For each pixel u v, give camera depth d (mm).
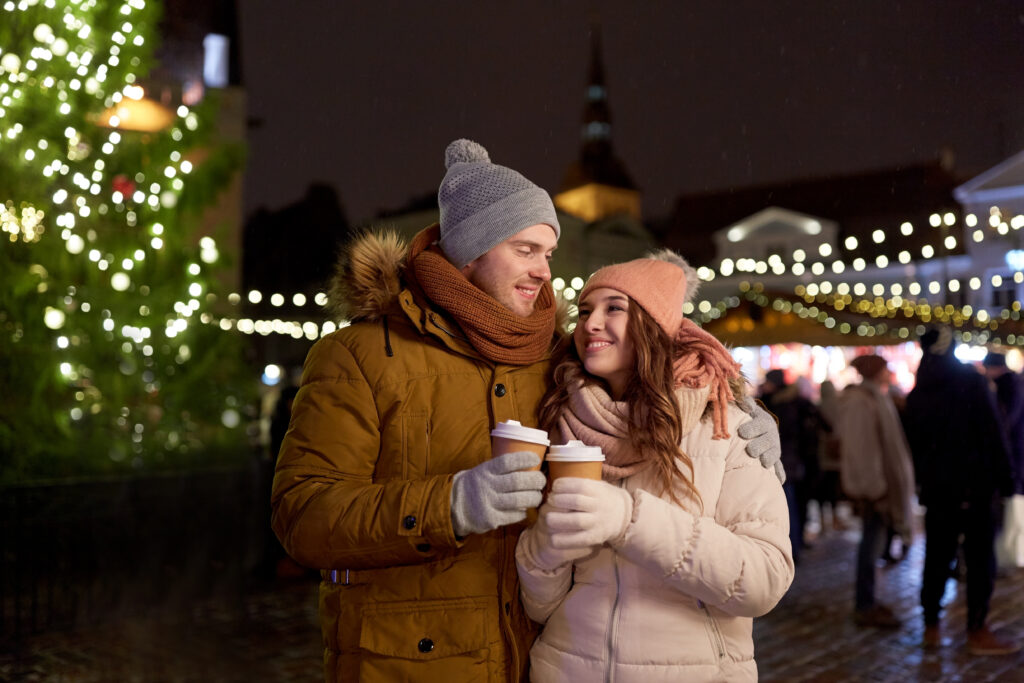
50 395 5828
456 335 1817
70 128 5809
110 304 6133
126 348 6328
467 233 1827
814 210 34750
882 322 11375
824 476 9117
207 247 6953
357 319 1897
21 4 5551
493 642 1719
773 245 35750
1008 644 5184
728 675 1688
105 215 6340
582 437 1750
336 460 1718
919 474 5332
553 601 1739
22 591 5410
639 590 1684
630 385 1753
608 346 1766
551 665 1729
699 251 38312
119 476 5918
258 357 22453
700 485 1688
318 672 4805
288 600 6430
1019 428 6633
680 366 1735
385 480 1756
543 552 1637
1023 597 6391
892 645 5305
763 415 1791
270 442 7348
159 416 6664
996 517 5180
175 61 11234
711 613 1706
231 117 14562
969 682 4648
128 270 6258
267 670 4828
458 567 1718
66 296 5938
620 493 1573
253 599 6441
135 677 4691
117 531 5875
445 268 1807
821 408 9219
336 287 1896
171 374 6730
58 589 5555
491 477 1508
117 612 5844
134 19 6152
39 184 5719
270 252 27234
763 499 1683
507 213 1812
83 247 6000
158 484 6141
